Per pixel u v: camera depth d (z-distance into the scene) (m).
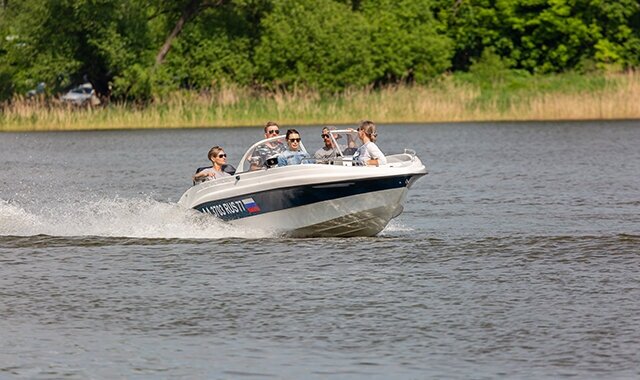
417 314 30.69
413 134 105.44
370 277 35.34
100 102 138.38
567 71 153.38
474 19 156.00
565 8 152.75
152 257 38.94
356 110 122.00
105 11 134.62
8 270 37.12
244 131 114.94
